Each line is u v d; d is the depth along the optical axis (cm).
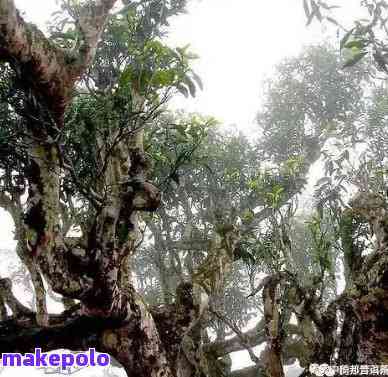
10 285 634
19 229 612
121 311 500
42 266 446
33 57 347
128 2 533
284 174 965
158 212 1129
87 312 500
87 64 400
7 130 495
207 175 1146
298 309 675
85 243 490
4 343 561
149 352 526
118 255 464
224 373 1120
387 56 490
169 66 447
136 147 534
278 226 739
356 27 487
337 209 802
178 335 599
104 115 485
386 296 538
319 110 1405
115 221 459
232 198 1093
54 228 452
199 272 713
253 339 1123
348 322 638
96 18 411
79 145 533
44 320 571
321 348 661
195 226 1253
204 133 600
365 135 1134
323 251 706
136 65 462
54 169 460
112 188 478
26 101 412
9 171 592
